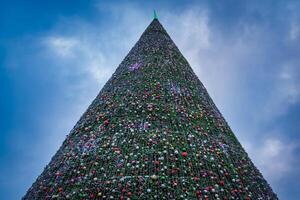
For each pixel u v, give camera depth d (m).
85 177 13.99
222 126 18.14
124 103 18.08
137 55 23.12
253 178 15.41
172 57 23.06
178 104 18.14
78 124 18.28
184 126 16.58
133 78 20.25
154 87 19.12
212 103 20.39
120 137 15.78
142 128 16.14
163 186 13.03
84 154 15.32
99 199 12.91
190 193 12.92
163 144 15.15
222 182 13.84
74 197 13.30
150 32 26.88
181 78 20.86
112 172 13.93
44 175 15.61
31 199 14.45
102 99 19.25
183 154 14.66
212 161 14.86
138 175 13.60
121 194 12.86
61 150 16.86
